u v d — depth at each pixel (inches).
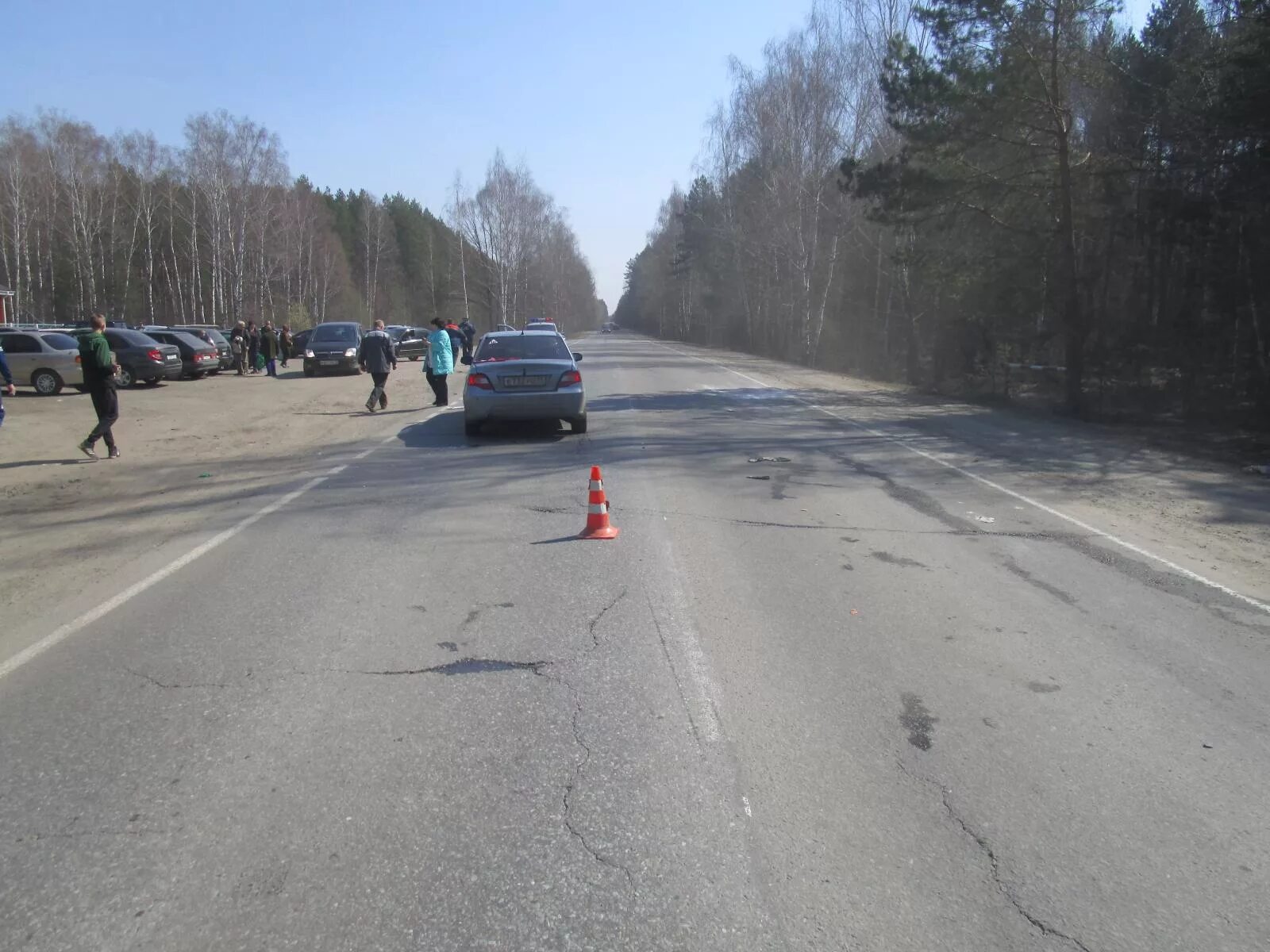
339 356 1253.7
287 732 170.6
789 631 227.5
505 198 3132.4
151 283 2583.7
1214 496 434.0
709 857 132.2
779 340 2209.6
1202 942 116.3
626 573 276.7
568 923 118.1
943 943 115.2
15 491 423.8
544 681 193.9
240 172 2411.4
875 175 975.6
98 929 117.3
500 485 422.3
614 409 785.6
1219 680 201.3
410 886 125.4
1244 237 791.7
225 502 391.5
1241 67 732.7
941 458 530.3
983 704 185.9
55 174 2327.8
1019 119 835.4
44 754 162.9
